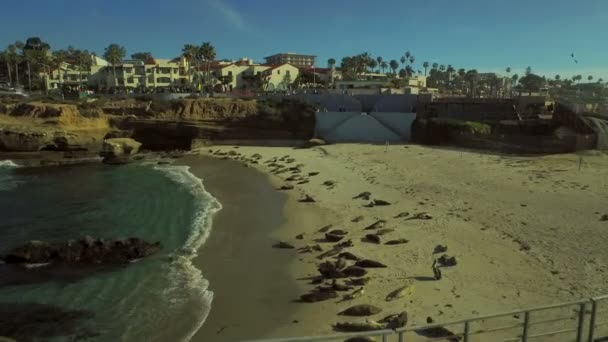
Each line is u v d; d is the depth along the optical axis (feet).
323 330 61.52
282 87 442.91
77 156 237.45
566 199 119.55
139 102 290.76
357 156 209.97
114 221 119.85
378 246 92.79
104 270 86.28
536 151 192.44
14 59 454.40
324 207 127.54
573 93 446.60
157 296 75.25
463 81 582.76
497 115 244.63
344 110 286.25
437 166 175.01
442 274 77.36
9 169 208.03
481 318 37.09
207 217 121.49
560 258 81.46
